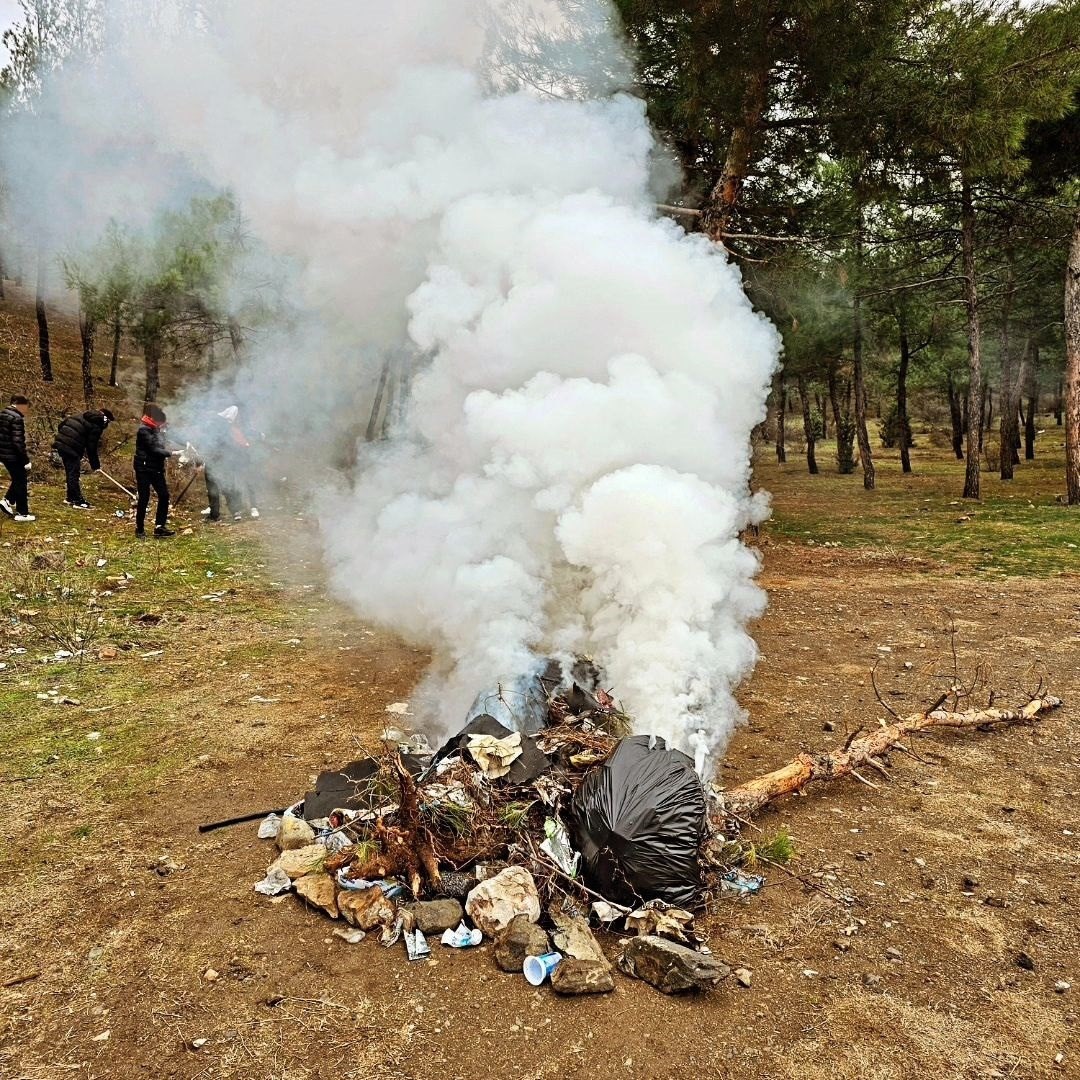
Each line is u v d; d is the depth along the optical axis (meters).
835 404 25.61
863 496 18.62
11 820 3.60
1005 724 5.01
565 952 2.63
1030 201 15.55
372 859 2.99
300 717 4.86
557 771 3.36
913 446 35.62
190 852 3.36
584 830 2.99
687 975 2.51
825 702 5.34
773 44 7.71
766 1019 2.46
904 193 10.05
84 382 16.34
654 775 3.04
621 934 2.83
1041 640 6.87
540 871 2.94
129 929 2.84
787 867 3.34
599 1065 2.26
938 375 29.12
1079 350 14.75
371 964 2.66
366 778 3.55
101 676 5.49
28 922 2.88
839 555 11.14
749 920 2.97
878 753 4.23
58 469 12.80
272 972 2.62
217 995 2.52
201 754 4.32
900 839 3.61
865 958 2.77
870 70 8.03
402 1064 2.25
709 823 3.23
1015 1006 2.55
